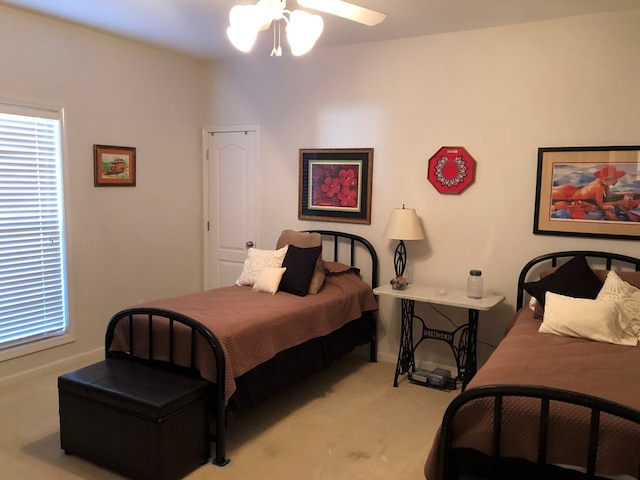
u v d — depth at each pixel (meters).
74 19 3.70
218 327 2.77
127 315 2.95
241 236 5.01
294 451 2.82
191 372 2.76
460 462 1.93
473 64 3.74
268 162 4.77
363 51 4.17
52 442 2.88
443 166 3.88
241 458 2.74
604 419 1.75
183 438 2.52
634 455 1.68
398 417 3.25
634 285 3.05
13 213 3.58
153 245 4.68
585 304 2.81
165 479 2.42
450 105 3.85
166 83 4.67
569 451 1.77
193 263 5.14
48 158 3.77
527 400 1.86
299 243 4.14
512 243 3.71
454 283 3.95
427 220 4.03
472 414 1.90
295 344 3.21
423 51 3.92
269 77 4.68
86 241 4.08
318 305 3.47
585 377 2.15
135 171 4.43
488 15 3.39
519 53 3.57
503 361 2.37
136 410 2.43
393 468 2.66
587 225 3.43
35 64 3.62
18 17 3.50
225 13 3.51
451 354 4.03
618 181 3.32
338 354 3.76
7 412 3.23
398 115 4.07
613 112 3.32
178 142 4.85
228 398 2.63
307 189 4.57
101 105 4.11
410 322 3.96
